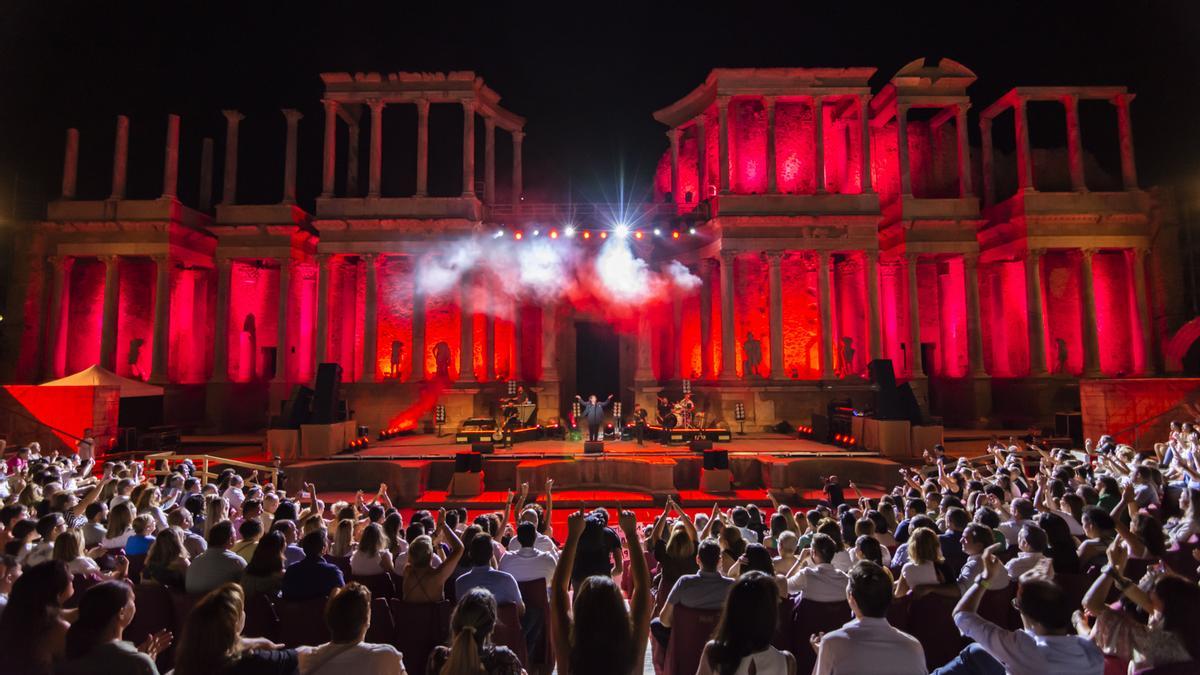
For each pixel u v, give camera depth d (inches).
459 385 1248.8
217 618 144.2
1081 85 1509.6
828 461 880.9
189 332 1437.0
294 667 149.5
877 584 166.1
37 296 1357.0
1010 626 253.3
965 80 1328.7
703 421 1077.1
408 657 234.4
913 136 1471.5
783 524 378.3
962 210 1333.7
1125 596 193.8
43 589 163.3
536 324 1421.0
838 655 162.1
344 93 1321.4
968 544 254.4
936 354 1438.2
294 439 919.7
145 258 1376.7
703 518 409.4
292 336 1375.5
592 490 892.6
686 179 1459.2
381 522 380.5
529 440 1121.4
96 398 924.6
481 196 1572.3
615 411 1141.1
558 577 157.9
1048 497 384.8
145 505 385.4
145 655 153.6
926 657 229.3
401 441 1117.1
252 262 1430.9
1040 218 1289.4
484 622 161.0
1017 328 1390.3
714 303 1342.3
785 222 1257.4
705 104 1365.7
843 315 1400.1
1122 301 1364.4
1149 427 931.3
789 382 1246.3
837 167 1396.4
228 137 1396.4
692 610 213.8
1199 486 287.4
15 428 908.6
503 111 1422.2
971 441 1098.1
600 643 130.2
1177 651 164.9
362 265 1403.8
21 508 327.6
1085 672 156.1
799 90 1293.1
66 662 149.0
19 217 1450.5
